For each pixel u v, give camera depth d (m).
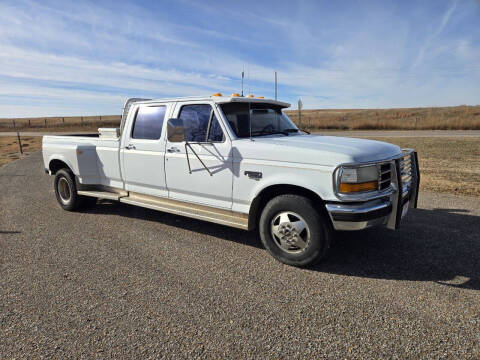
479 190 7.43
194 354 2.46
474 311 2.95
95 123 55.91
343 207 3.49
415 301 3.12
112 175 5.81
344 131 31.14
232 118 4.43
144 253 4.36
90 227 5.47
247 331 2.72
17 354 2.49
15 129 49.78
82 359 2.43
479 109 54.53
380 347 2.51
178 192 4.95
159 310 3.04
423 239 4.66
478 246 4.39
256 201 4.11
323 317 2.90
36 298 3.27
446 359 2.37
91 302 3.18
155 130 5.10
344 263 3.98
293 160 3.75
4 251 4.47
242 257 4.21
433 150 14.52
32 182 9.60
